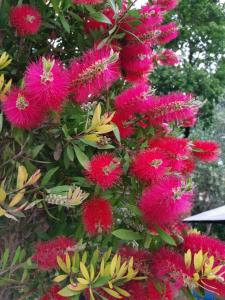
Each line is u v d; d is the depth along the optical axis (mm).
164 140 567
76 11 640
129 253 542
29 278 563
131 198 556
